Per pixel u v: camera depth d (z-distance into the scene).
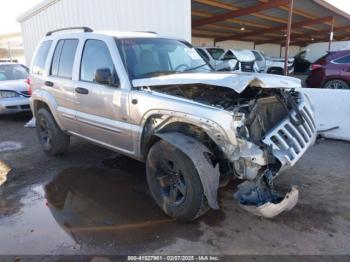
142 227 3.26
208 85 3.44
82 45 4.48
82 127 4.57
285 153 3.02
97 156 5.50
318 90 6.24
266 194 2.96
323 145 5.80
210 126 2.95
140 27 8.25
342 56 10.19
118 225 3.31
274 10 16.39
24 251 2.91
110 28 9.10
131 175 4.64
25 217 3.53
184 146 3.07
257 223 3.28
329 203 3.65
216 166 3.11
